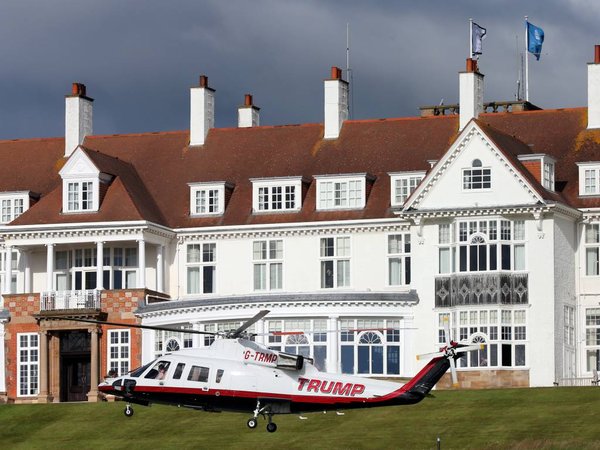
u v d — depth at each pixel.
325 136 158.25
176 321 148.88
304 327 147.38
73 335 153.25
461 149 145.12
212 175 158.25
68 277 154.88
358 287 149.50
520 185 143.62
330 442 124.38
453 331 144.25
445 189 145.38
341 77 159.12
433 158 152.88
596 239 147.00
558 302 143.62
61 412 138.62
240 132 161.62
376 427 126.94
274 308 147.12
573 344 145.88
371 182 152.25
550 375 142.12
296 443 125.19
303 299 146.75
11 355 153.38
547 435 120.56
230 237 153.25
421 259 146.12
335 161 155.38
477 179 144.75
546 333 142.50
